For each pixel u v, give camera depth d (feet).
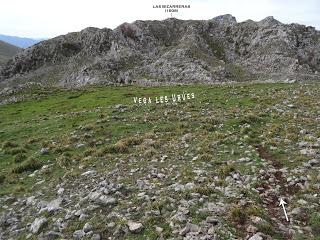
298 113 107.96
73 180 70.13
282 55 604.90
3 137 122.52
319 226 46.78
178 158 75.20
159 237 44.75
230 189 56.29
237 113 115.55
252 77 546.67
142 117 120.88
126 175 67.62
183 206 51.03
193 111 127.54
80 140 100.12
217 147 80.23
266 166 65.92
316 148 73.61
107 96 220.02
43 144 101.04
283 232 45.83
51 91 289.74
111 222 49.49
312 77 519.60
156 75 538.06
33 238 50.21
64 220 52.70
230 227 46.19
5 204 65.00
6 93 298.15
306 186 57.26
